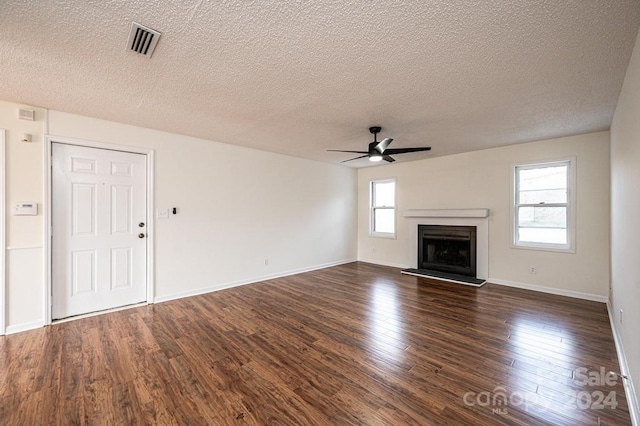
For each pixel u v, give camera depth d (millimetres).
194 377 2119
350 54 1997
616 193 2898
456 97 2709
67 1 1489
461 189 5168
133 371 2193
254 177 4930
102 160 3457
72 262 3279
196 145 4211
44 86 2516
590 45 1863
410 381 2066
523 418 1696
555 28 1697
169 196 3959
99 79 2375
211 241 4387
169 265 3959
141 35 1790
